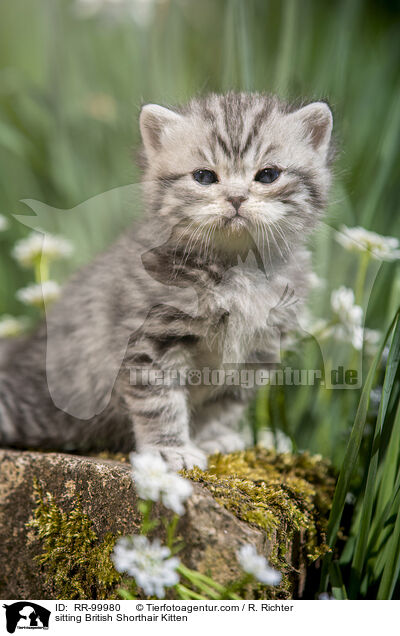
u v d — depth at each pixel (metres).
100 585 0.46
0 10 0.90
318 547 0.48
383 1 0.77
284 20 0.66
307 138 0.49
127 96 0.69
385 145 0.58
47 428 0.53
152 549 0.43
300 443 0.54
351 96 0.66
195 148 0.48
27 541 0.47
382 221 0.59
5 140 0.68
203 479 0.47
